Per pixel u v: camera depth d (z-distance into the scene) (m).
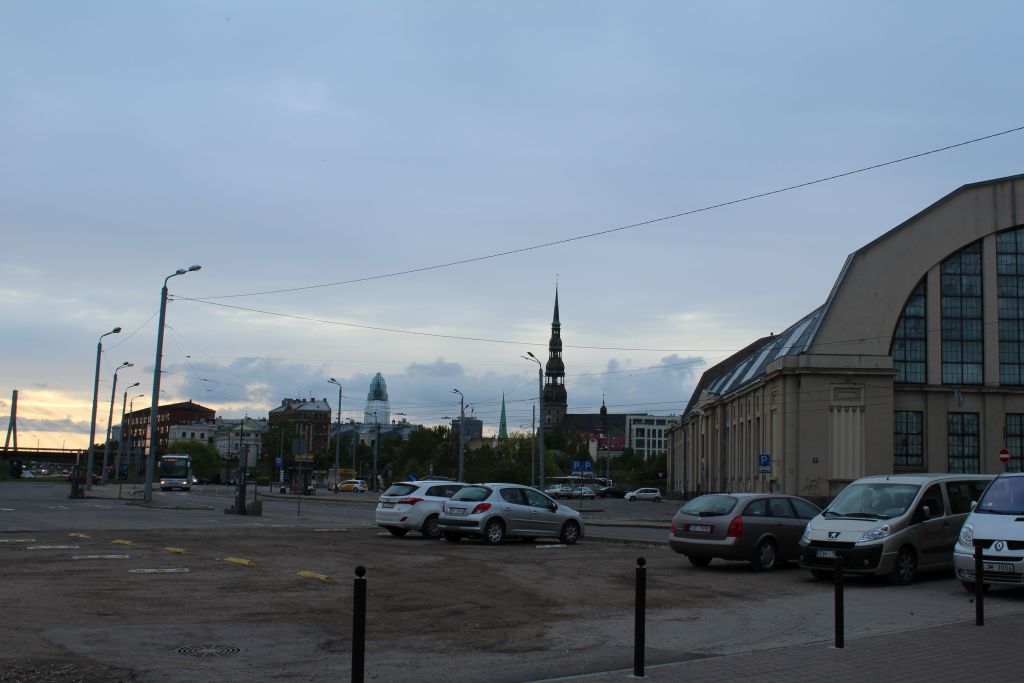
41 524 29.70
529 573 18.27
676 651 10.44
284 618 11.98
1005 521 14.93
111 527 28.84
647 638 11.34
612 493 109.69
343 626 11.59
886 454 54.34
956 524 18.34
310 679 8.60
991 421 56.00
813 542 17.55
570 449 169.25
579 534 27.03
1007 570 14.51
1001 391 55.91
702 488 86.19
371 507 55.75
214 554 19.95
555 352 190.12
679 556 23.16
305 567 17.91
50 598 12.82
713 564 21.16
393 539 26.58
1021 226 57.00
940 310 56.72
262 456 112.31
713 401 77.44
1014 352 56.72
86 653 9.37
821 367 54.62
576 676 8.80
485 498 25.53
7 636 10.04
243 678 8.58
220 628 11.13
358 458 152.25
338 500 65.31
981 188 56.97
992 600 14.88
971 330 56.84
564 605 14.07
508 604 14.00
